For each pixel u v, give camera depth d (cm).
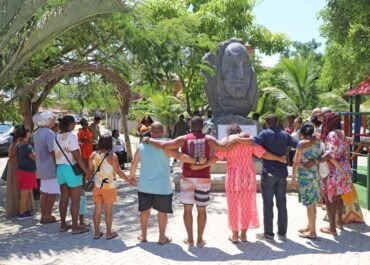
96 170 654
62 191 708
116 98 1464
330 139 675
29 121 1116
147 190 621
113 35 976
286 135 637
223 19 1745
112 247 622
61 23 693
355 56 1559
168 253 591
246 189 629
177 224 749
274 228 711
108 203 658
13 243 652
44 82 849
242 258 568
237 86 1128
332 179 675
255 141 627
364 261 556
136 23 916
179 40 955
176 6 1591
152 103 2444
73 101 1566
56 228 736
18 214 829
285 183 646
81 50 1095
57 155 695
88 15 689
